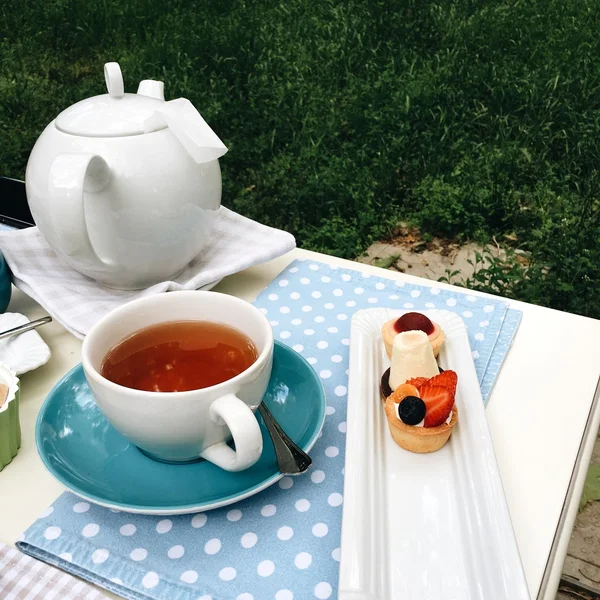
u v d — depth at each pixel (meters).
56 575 0.42
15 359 0.60
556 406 0.58
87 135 0.64
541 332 0.68
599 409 0.59
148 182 0.65
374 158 1.97
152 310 0.53
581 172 1.83
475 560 0.42
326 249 1.98
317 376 0.55
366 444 0.50
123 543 0.45
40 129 2.29
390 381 0.57
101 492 0.46
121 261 0.69
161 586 0.42
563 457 0.53
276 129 2.04
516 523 0.47
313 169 2.00
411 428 0.50
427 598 0.40
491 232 1.90
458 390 0.56
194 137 0.68
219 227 0.85
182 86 2.10
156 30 2.12
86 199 0.65
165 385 0.48
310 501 0.48
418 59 1.93
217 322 0.54
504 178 1.88
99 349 0.49
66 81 2.24
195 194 0.69
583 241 1.80
